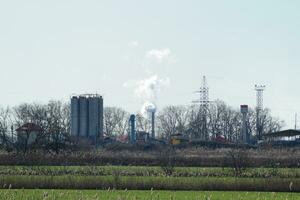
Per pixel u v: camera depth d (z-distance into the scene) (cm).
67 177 18762
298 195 16825
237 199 15638
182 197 15988
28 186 18162
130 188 18250
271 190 18088
